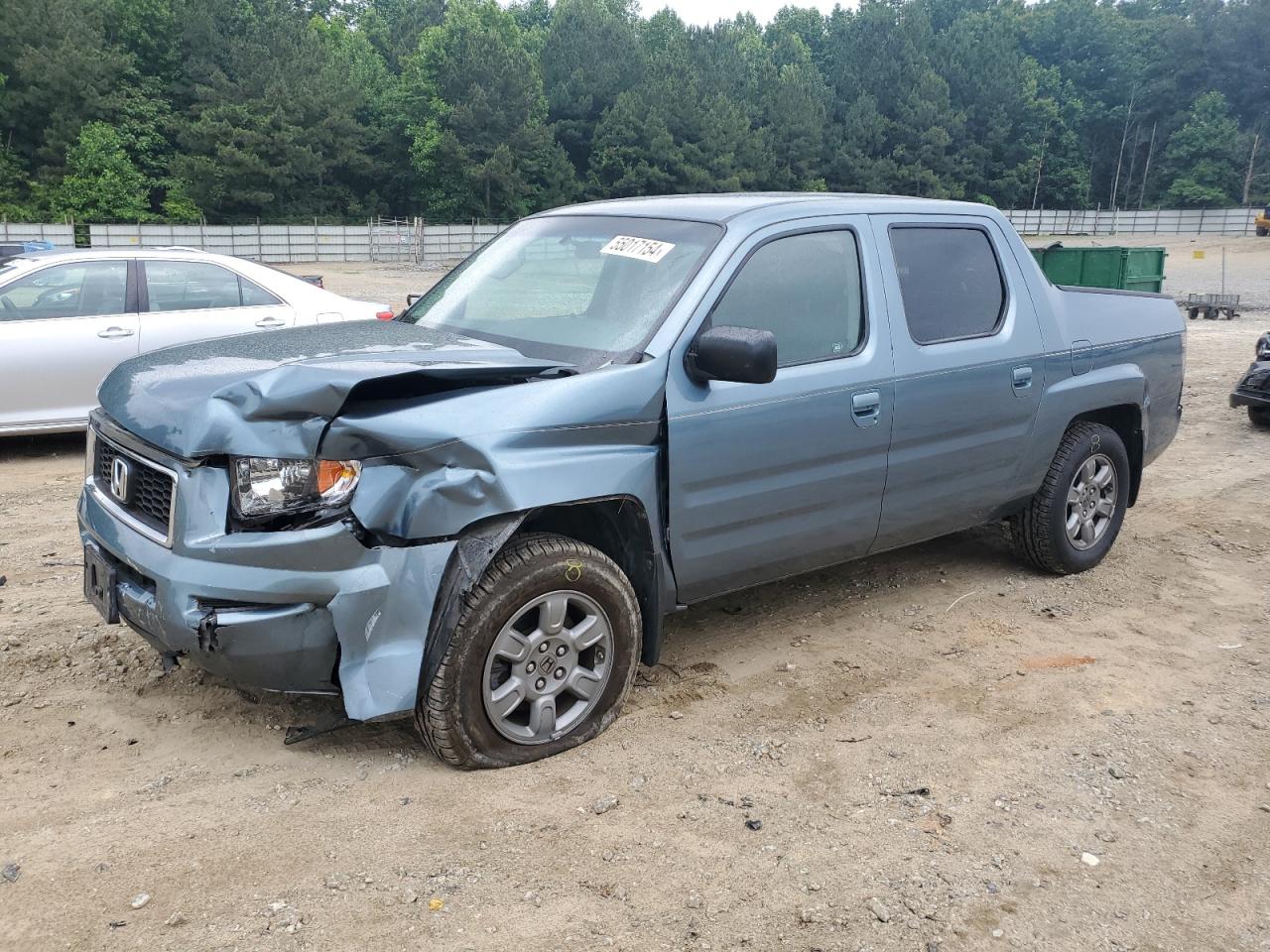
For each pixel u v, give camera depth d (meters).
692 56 91.19
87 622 4.61
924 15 106.75
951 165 98.31
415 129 76.94
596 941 2.71
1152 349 5.85
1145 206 108.75
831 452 4.21
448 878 2.93
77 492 6.98
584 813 3.27
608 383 3.54
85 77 65.50
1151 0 133.50
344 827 3.15
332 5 106.00
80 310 7.96
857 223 4.46
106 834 3.07
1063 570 5.64
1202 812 3.46
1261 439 9.64
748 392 3.91
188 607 3.14
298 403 3.08
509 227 5.07
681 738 3.79
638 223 4.34
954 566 5.84
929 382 4.53
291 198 71.62
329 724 3.59
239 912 2.75
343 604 3.13
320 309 8.77
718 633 4.80
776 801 3.40
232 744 3.61
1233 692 4.36
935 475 4.69
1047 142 104.94
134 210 65.31
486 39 76.25
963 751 3.79
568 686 3.62
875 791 3.49
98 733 3.65
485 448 3.24
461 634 3.28
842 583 5.53
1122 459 5.73
